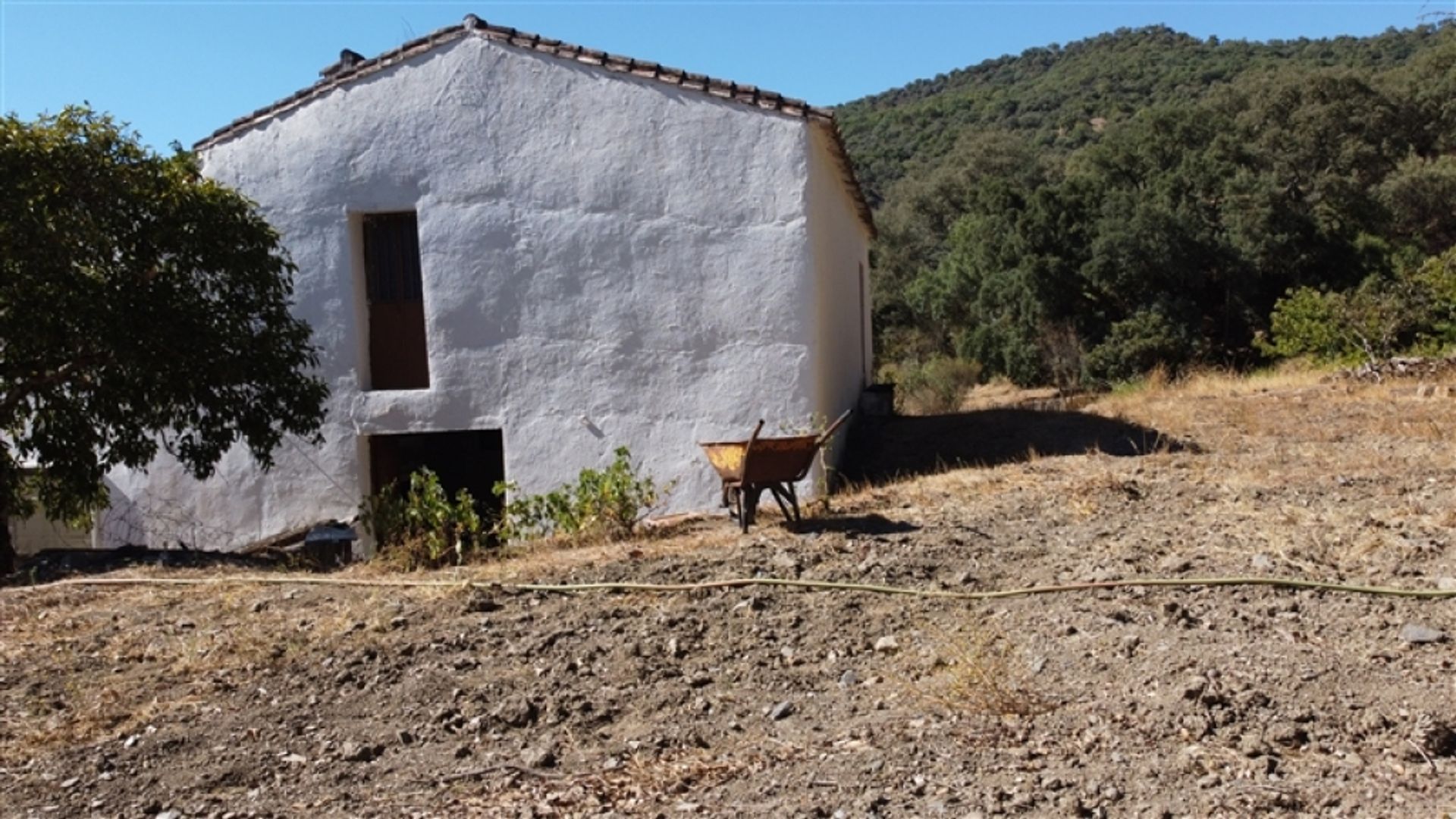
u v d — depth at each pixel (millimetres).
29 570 9023
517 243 11148
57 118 8953
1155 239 27609
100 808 4199
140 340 9102
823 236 11797
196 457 9922
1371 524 7078
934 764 4062
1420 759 3805
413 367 11750
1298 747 3971
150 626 6676
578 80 11039
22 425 9328
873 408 16172
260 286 9977
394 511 9164
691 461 10898
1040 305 29203
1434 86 36406
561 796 4055
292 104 11406
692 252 10891
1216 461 10328
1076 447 12195
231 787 4344
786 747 4379
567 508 9172
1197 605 5566
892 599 6172
